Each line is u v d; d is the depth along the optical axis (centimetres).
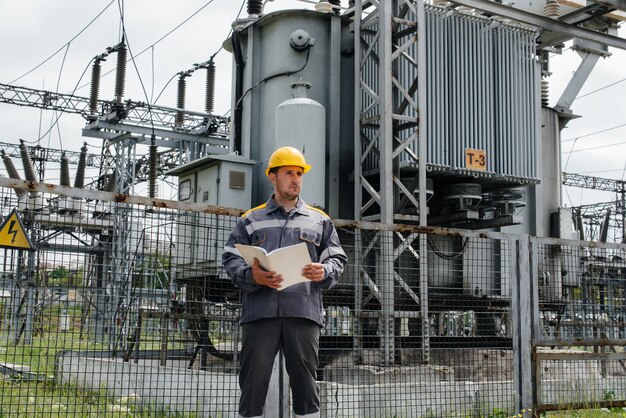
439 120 1300
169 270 724
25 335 664
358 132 1239
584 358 867
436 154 1290
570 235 1603
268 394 658
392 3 1298
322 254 557
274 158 561
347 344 941
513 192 1452
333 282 537
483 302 1134
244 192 1298
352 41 1390
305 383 539
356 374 891
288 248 487
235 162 1294
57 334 666
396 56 1196
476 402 841
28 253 636
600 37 1505
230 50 1537
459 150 1320
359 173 1224
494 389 863
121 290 731
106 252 766
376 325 967
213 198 1295
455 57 1339
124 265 733
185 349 965
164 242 744
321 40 1368
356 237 859
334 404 765
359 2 1269
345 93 1373
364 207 1212
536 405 830
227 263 543
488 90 1372
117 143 2838
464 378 931
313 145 1232
